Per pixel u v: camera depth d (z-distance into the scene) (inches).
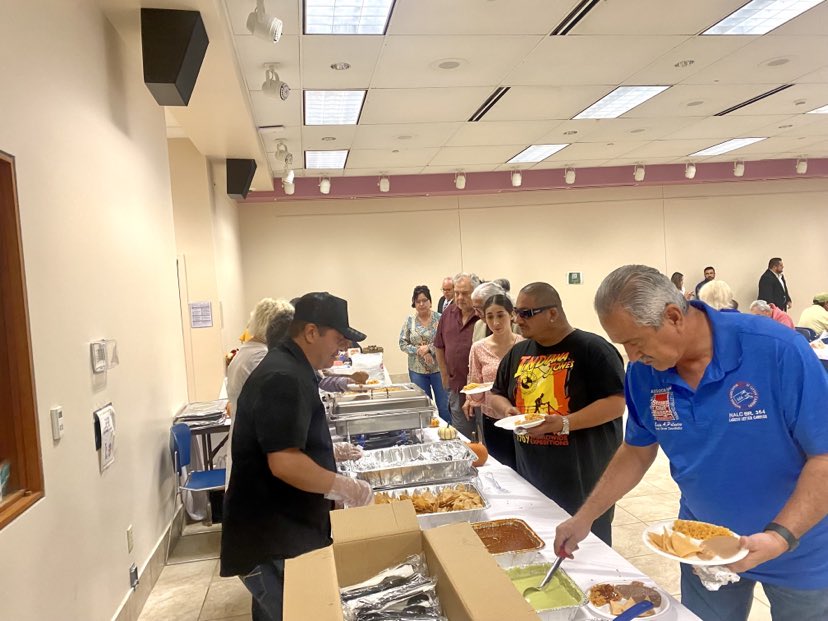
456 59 160.9
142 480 119.8
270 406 67.0
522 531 65.2
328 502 76.0
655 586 54.4
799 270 404.2
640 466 63.3
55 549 75.7
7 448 70.3
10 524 63.9
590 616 49.7
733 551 45.7
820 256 406.3
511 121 227.9
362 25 138.7
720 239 394.6
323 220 360.2
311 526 71.6
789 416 51.3
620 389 83.1
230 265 294.5
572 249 380.2
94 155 100.8
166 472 142.0
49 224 80.4
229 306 282.7
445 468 85.5
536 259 377.4
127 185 120.3
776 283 362.3
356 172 317.7
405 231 367.2
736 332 53.1
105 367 98.0
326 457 74.4
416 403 111.9
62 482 78.9
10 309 69.5
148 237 136.0
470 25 140.7
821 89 211.9
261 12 113.0
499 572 36.4
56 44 86.1
